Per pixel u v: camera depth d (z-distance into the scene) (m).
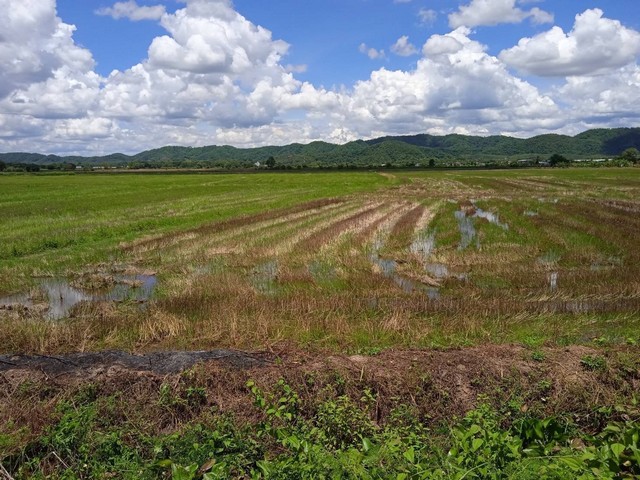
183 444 5.14
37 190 50.97
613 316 9.82
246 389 6.25
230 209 30.64
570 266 14.32
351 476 4.09
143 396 6.05
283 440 4.54
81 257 16.27
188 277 13.46
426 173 96.94
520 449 4.62
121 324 9.34
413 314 9.97
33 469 4.91
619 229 20.22
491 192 43.94
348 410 5.75
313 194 44.03
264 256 16.05
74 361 6.98
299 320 9.33
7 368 6.79
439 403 6.04
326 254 16.06
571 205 30.25
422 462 4.66
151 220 24.84
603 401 6.05
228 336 8.73
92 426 5.43
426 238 19.59
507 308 10.26
